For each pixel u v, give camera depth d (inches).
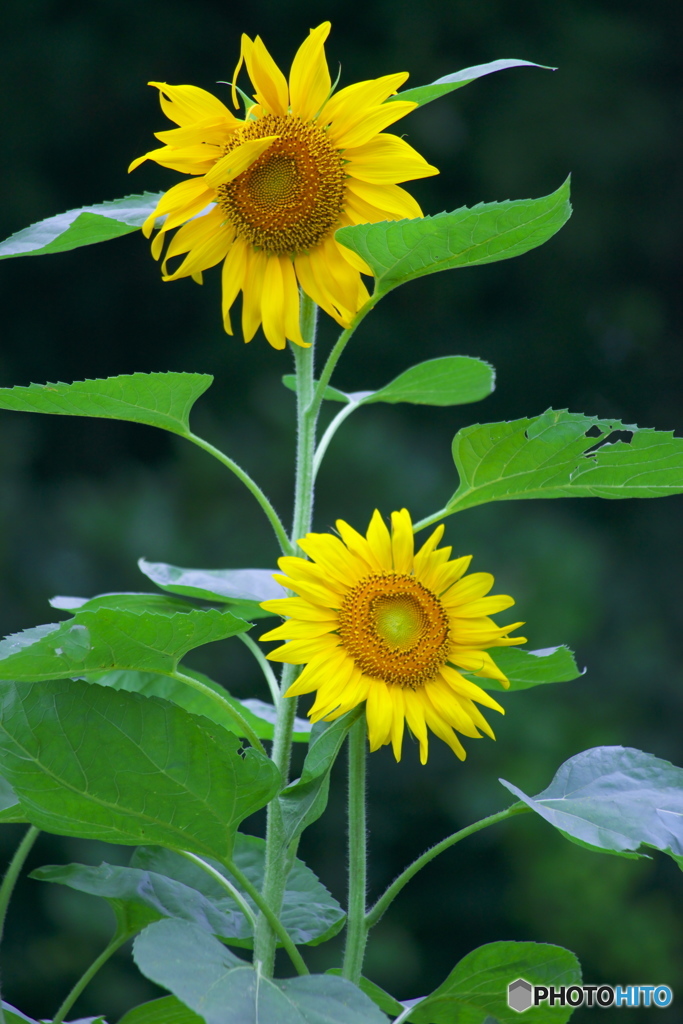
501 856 223.8
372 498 241.6
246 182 85.9
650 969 210.8
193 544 233.0
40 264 261.7
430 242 84.9
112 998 196.4
